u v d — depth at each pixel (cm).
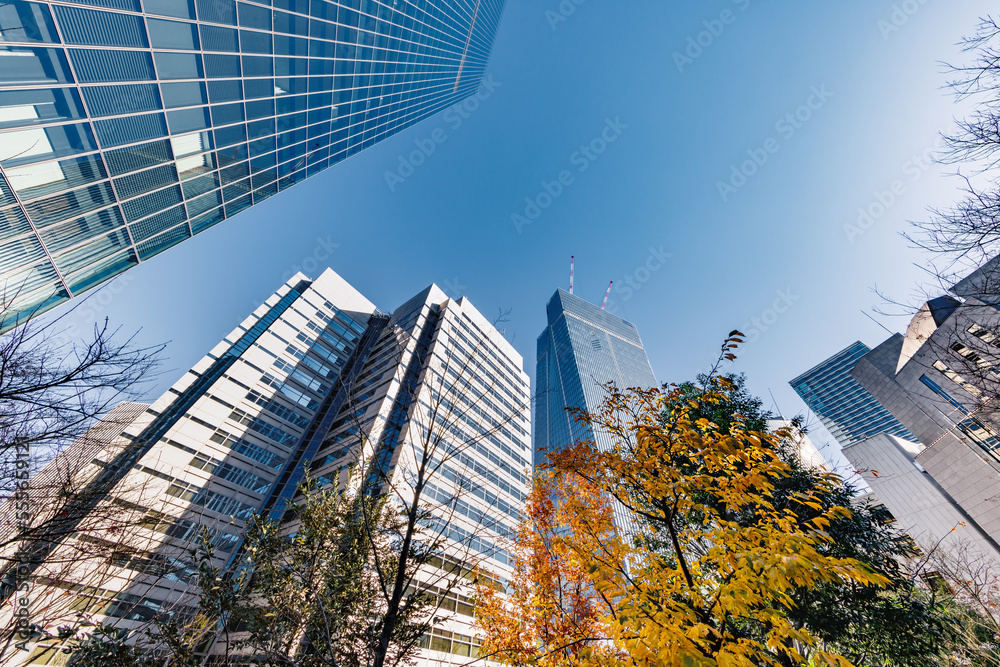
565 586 1117
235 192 2477
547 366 16662
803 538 494
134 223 1898
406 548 616
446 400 3441
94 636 833
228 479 3381
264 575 1062
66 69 1442
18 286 1477
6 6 1271
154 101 1766
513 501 3841
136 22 1631
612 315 18788
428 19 4706
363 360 5006
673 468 652
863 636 1091
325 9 2770
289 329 4781
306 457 3806
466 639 2520
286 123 2648
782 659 594
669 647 429
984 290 891
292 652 986
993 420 1288
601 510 1030
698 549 802
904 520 4359
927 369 3400
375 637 966
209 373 4216
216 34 1977
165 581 1967
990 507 3259
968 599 1612
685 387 1283
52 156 1459
